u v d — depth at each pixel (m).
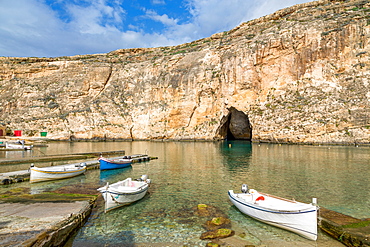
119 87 81.94
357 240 8.13
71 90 81.69
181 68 74.81
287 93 53.12
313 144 45.78
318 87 49.72
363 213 11.46
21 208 11.05
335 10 55.38
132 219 11.31
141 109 76.06
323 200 13.53
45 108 77.38
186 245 8.82
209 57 70.62
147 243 9.00
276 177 19.59
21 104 79.31
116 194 12.35
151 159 32.09
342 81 47.81
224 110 63.69
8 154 37.00
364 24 48.06
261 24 66.44
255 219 11.16
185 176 20.86
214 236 9.50
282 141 49.75
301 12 59.62
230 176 20.47
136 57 91.06
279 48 55.44
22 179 19.02
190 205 13.30
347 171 21.30
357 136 42.47
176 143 60.97
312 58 51.22
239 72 60.78
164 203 13.66
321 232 9.89
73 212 10.54
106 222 10.94
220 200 14.13
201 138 65.75
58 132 71.44
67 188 17.05
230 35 71.75
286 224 9.95
